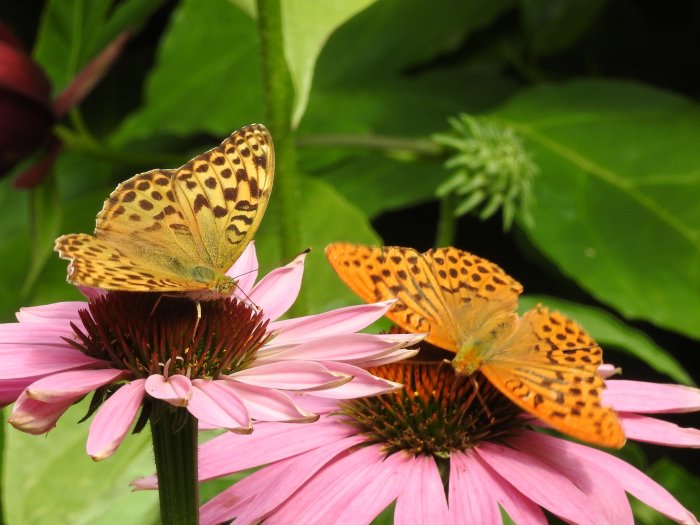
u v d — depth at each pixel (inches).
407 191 25.0
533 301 21.3
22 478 20.2
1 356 15.8
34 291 23.4
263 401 15.5
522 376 15.6
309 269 22.3
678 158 24.3
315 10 19.5
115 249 15.5
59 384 15.3
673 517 16.2
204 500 19.4
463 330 16.1
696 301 22.9
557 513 15.9
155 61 29.4
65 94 22.4
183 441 16.0
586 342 15.6
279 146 19.8
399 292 16.2
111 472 20.2
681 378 21.0
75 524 19.5
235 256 16.0
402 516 16.1
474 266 16.5
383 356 16.0
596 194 24.1
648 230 23.7
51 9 24.4
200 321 15.8
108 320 15.8
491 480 16.5
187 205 16.0
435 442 16.8
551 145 24.9
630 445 20.2
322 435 17.0
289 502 16.3
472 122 22.2
